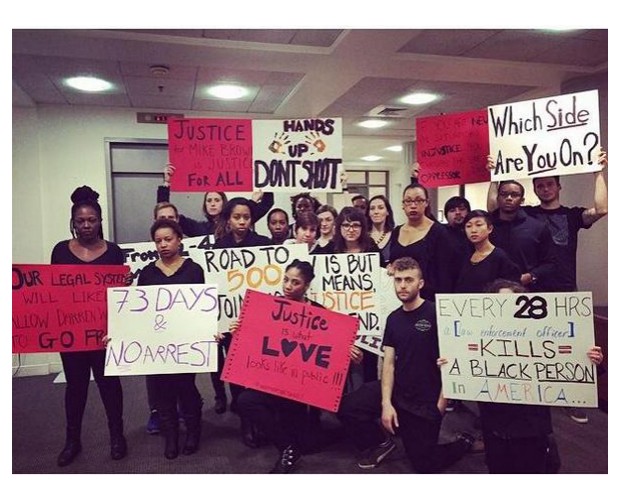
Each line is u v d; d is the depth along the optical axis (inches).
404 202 98.9
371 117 214.5
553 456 74.7
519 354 70.8
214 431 107.3
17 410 124.6
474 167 101.1
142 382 147.1
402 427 86.3
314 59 130.1
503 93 173.8
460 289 97.2
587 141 87.4
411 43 126.5
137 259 111.3
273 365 82.7
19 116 161.8
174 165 95.9
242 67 135.3
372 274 90.4
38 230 163.3
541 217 106.4
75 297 85.3
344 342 83.2
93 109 171.6
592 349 68.4
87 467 90.8
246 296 84.5
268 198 122.4
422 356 83.6
